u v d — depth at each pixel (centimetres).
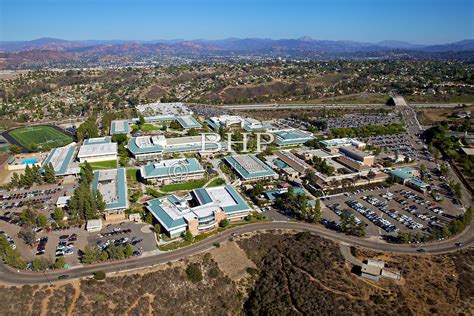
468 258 14950
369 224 17750
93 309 12300
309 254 14900
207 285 13975
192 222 16388
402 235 15938
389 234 16850
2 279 13300
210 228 17062
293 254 15150
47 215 18388
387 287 13062
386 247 15700
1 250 14750
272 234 16750
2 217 18262
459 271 14062
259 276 14738
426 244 16000
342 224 16750
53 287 12875
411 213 19025
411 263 14438
